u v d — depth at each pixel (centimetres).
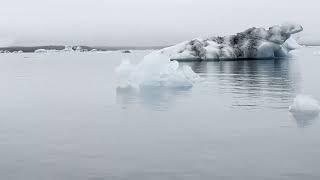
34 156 919
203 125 1236
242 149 946
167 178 759
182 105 1658
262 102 1673
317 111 1373
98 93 2127
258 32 4784
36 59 7688
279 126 1189
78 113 1516
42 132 1184
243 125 1219
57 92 2230
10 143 1047
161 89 2216
